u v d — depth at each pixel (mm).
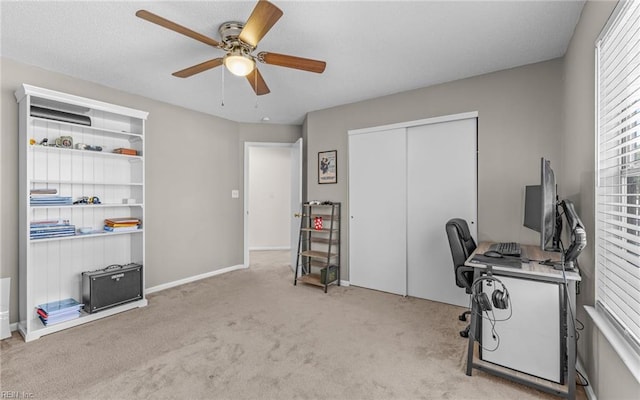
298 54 2541
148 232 3633
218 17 2004
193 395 1748
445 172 3234
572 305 1789
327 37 2271
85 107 2838
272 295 3512
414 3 1866
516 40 2324
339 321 2777
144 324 2703
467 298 3123
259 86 2568
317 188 4188
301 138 4652
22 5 1870
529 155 2764
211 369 2004
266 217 6605
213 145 4406
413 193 3438
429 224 3334
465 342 2383
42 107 2605
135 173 3361
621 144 1424
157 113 3713
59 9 1915
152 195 3672
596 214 1684
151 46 2406
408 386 1839
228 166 4629
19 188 2662
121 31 2186
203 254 4273
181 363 2074
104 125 3227
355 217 3846
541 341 1781
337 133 3996
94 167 3133
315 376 1934
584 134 1937
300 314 2939
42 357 2152
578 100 2074
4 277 2586
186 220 4059
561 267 1803
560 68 2627
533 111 2744
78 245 3006
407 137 3475
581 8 1920
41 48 2428
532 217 2322
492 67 2820
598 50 1671
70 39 2293
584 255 1918
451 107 3156
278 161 6637
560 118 2627
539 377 1787
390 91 3451
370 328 2631
